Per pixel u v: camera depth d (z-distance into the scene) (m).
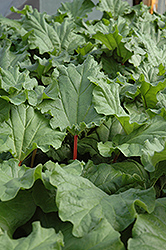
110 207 1.73
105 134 2.30
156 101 2.39
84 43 3.00
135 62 2.75
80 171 1.88
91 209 1.70
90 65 2.33
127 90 2.38
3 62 2.55
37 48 2.83
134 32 3.00
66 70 2.33
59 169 1.78
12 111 2.10
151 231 1.69
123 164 2.13
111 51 2.84
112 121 2.34
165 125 2.07
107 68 2.81
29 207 1.81
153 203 1.76
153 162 1.91
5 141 2.00
